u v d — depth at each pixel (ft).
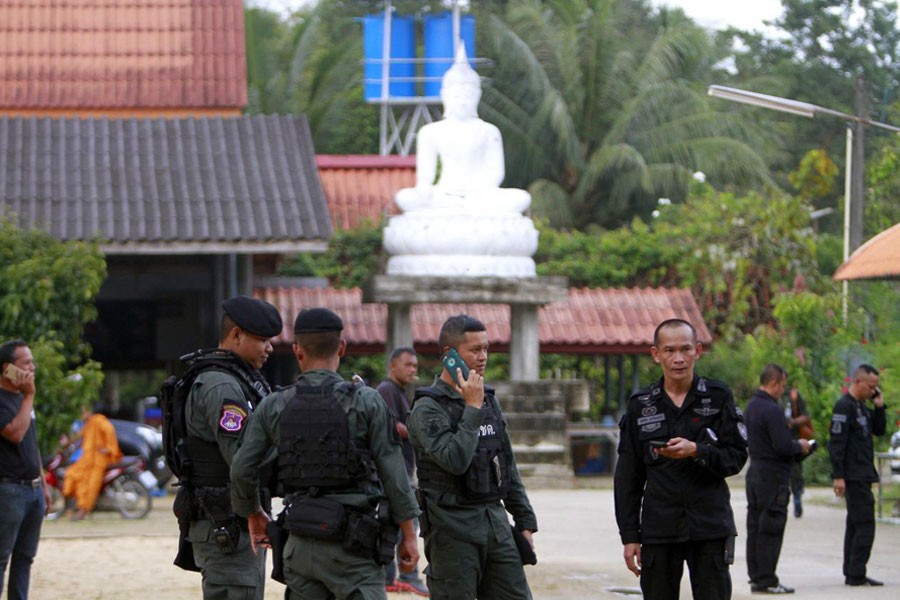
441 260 126.62
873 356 130.11
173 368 137.28
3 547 48.88
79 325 103.71
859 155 119.65
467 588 40.98
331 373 37.09
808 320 134.21
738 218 163.12
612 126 220.02
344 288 156.04
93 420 97.76
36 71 149.28
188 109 148.05
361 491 36.24
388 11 209.67
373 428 36.22
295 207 115.14
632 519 41.55
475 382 40.29
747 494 64.80
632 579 67.67
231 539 38.27
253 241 111.75
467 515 40.86
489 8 243.81
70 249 104.53
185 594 62.69
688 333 40.98
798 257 161.89
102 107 147.33
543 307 145.89
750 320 161.17
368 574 35.96
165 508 105.29
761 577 63.87
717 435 40.78
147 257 127.54
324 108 218.59
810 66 253.24
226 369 38.78
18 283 100.73
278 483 37.35
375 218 164.35
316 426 35.96
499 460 41.57
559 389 126.41
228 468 38.37
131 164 120.26
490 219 127.44
